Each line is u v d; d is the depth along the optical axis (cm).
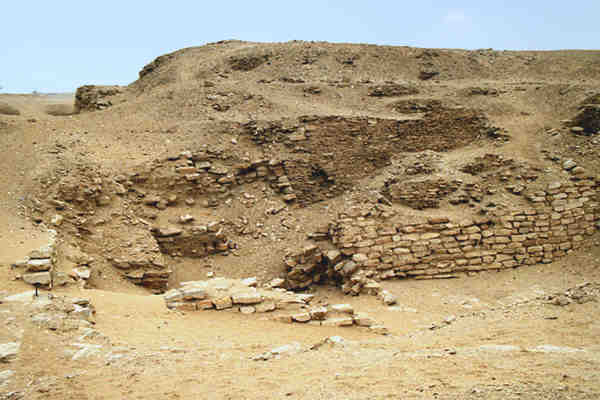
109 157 2006
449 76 3797
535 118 2644
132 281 1492
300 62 3694
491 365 516
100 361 655
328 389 490
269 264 1758
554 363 496
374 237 1731
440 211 1908
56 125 2330
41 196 1577
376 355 658
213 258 1797
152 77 3850
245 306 1150
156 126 2456
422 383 475
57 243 1370
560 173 2028
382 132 2439
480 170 2169
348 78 3422
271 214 2031
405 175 2234
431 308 1402
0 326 729
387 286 1603
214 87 2944
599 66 3700
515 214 1822
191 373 600
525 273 1689
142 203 1859
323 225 1880
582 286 916
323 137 2325
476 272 1722
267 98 2781
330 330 1076
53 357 652
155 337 851
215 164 2134
